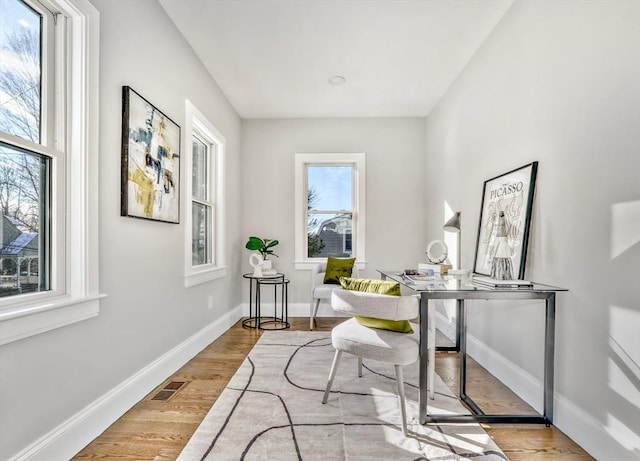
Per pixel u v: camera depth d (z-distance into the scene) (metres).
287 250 4.30
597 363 1.53
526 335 2.06
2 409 1.18
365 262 4.25
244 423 1.74
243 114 4.18
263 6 2.27
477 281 2.04
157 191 2.18
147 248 2.11
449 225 2.69
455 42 2.69
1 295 1.25
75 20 1.51
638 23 1.35
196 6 2.27
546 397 1.76
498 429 1.73
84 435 1.54
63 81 1.48
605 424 1.47
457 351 2.95
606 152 1.50
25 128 1.33
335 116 4.27
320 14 2.35
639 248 1.33
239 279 4.18
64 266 1.50
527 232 2.05
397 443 1.58
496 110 2.48
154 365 2.17
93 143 1.56
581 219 1.64
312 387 2.17
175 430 1.69
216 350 2.92
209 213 3.43
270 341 3.14
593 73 1.57
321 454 1.50
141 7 2.03
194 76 2.82
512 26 2.26
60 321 1.39
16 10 1.30
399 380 1.68
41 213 1.41
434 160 3.94
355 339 1.79
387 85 3.42
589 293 1.58
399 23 2.45
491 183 2.53
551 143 1.87
